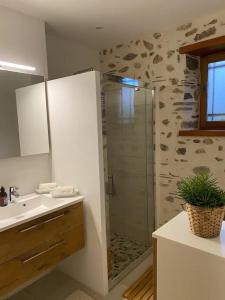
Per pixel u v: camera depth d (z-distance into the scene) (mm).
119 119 2178
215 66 2322
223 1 1871
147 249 2578
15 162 1980
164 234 1171
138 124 2463
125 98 2221
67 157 2047
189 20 2209
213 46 2121
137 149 2471
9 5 1829
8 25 1876
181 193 1178
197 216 1110
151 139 2627
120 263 2314
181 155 2432
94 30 2379
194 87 2406
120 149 2229
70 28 2314
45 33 2355
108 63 2918
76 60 2732
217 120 2363
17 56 1938
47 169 2209
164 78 2457
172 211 2564
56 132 2098
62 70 2594
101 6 1895
